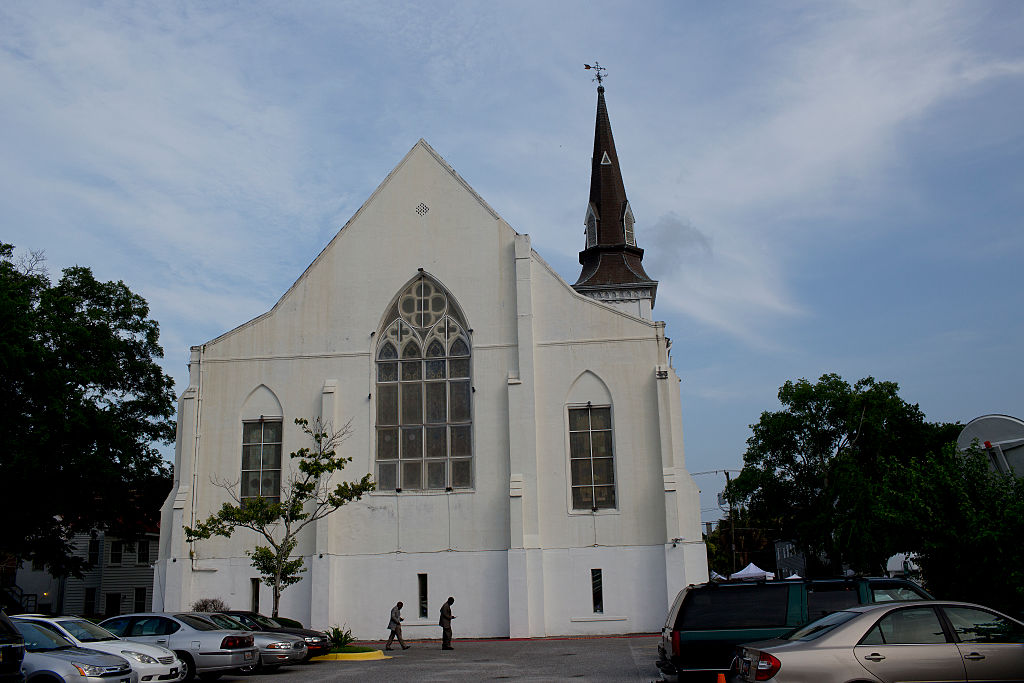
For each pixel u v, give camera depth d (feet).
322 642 90.48
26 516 134.21
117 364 152.25
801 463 205.87
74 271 156.15
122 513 151.33
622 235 222.07
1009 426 85.97
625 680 64.18
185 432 128.57
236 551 124.26
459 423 125.80
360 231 133.69
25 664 53.83
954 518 72.69
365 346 129.59
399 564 121.49
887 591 52.90
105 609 190.70
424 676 71.46
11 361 124.26
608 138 230.89
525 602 115.44
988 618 41.75
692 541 116.16
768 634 52.31
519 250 128.88
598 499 120.78
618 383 123.85
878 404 193.16
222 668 70.49
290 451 127.24
